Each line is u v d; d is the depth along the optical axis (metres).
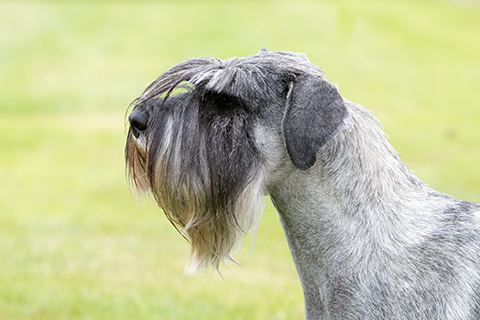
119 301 15.30
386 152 8.01
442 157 31.94
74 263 18.19
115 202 24.83
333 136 7.33
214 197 8.05
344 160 7.70
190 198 8.15
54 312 14.66
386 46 63.72
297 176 7.84
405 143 35.41
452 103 46.25
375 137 7.98
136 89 49.91
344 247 7.57
